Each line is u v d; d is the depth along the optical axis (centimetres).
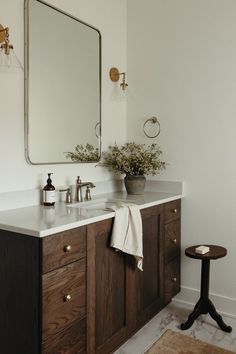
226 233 257
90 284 181
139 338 223
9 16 198
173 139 278
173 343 217
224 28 251
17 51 203
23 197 209
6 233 163
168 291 260
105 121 278
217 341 220
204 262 239
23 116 208
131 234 204
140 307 227
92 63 262
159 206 244
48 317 156
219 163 258
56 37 229
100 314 190
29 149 212
